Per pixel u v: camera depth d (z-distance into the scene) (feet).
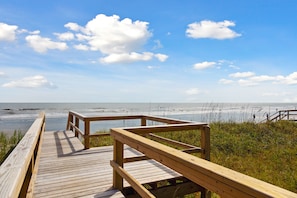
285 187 16.25
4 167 4.22
